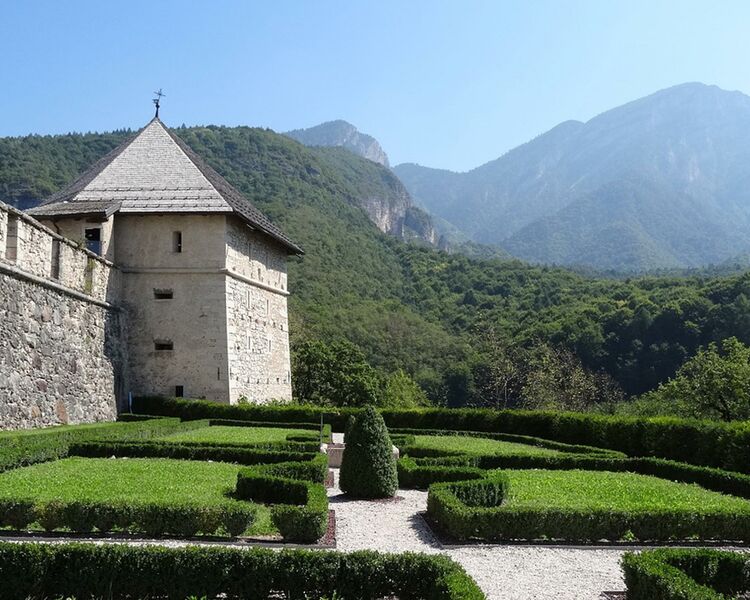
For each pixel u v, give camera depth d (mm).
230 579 8812
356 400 53188
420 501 16344
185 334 34031
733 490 17484
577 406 62812
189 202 34344
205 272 34125
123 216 34156
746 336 63812
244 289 36812
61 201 35250
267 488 14531
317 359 53812
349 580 8867
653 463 21000
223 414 33188
